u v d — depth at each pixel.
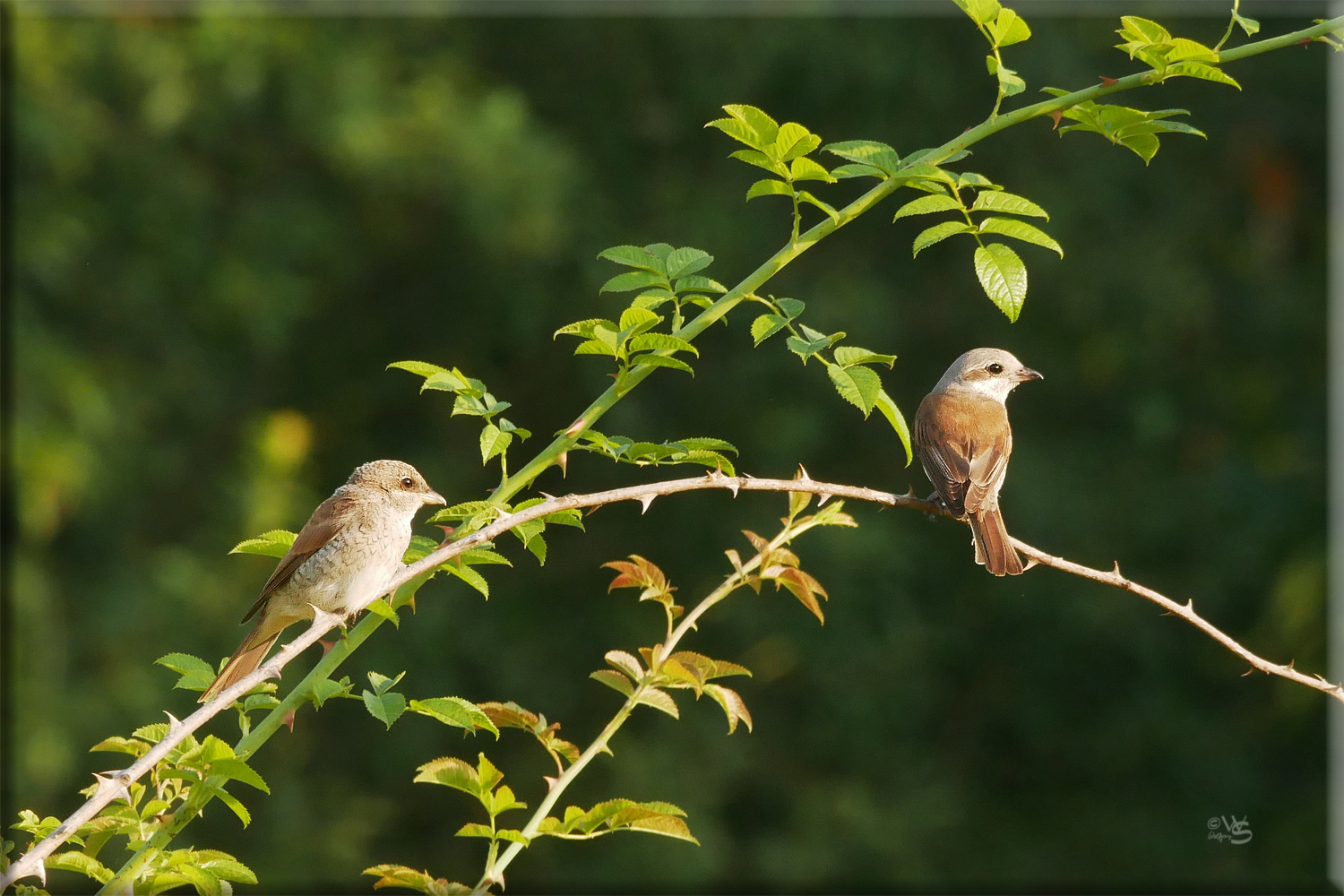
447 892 4.21
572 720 15.65
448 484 16.19
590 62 16.70
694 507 15.98
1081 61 16.41
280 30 15.61
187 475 15.63
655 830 4.39
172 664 4.45
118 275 15.44
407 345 16.59
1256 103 17.28
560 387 16.39
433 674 15.34
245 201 16.14
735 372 15.93
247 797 14.85
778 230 16.22
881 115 16.06
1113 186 16.48
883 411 4.46
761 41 16.03
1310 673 15.14
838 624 15.79
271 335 15.67
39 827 4.06
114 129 15.68
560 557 16.11
